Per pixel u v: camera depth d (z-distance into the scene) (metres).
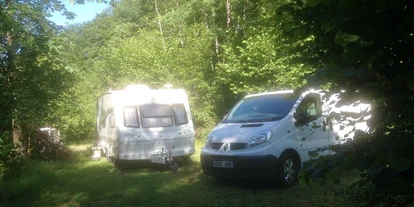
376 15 2.15
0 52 9.72
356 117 2.49
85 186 8.33
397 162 1.98
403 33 2.14
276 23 2.88
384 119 2.27
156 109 10.95
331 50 2.47
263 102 8.37
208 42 17.55
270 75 13.26
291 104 7.90
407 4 2.09
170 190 7.63
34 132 11.84
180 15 19.27
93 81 23.67
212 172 7.59
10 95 9.95
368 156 2.25
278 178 7.14
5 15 9.48
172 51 17.72
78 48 12.70
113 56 20.97
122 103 10.55
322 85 2.29
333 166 2.36
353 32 2.22
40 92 10.75
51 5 11.15
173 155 10.67
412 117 2.12
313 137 7.86
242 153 7.07
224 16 18.72
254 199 6.59
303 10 2.49
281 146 7.22
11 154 10.08
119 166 10.95
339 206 5.77
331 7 2.30
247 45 13.63
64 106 13.30
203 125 17.31
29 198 7.36
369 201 2.57
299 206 5.99
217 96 17.33
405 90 2.14
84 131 20.42
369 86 2.14
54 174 9.16
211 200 6.70
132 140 10.30
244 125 7.76
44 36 10.42
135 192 7.60
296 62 2.73
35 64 10.66
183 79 17.34
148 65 17.73
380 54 2.02
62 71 11.68
